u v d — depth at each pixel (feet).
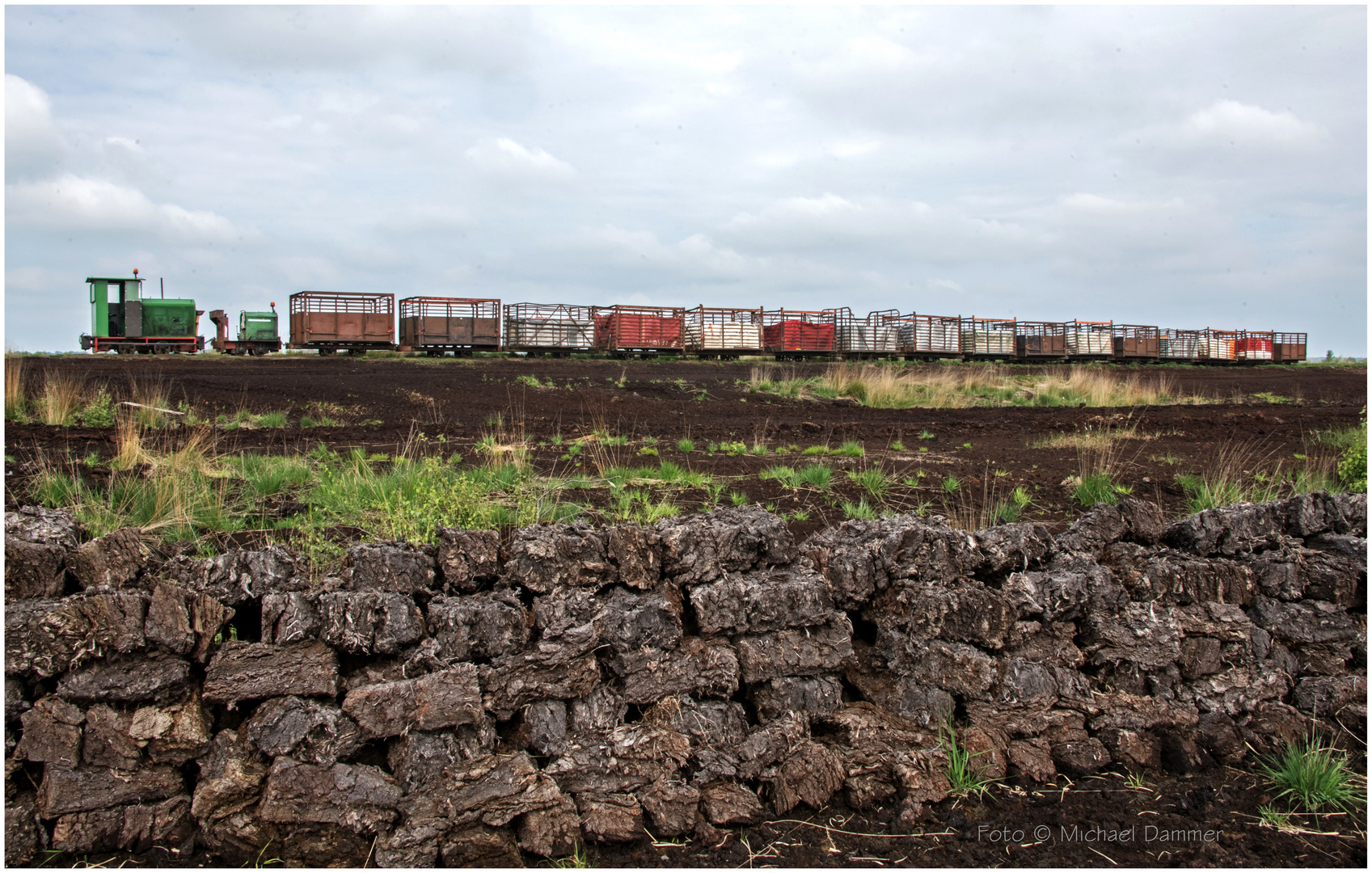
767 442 35.35
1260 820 12.25
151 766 10.10
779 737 12.10
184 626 10.07
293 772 10.11
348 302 107.65
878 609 13.76
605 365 86.43
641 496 19.43
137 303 99.91
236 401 43.24
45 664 9.71
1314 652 14.71
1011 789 12.60
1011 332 142.41
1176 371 117.70
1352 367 151.74
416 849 10.16
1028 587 13.44
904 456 29.78
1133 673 13.75
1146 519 15.47
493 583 11.93
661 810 11.27
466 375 65.67
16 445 23.75
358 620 10.58
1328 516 15.58
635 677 11.87
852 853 11.23
